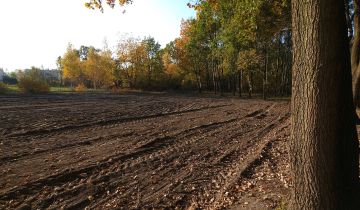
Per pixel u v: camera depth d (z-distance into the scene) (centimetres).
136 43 7519
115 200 758
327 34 411
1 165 1014
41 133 1600
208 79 7788
